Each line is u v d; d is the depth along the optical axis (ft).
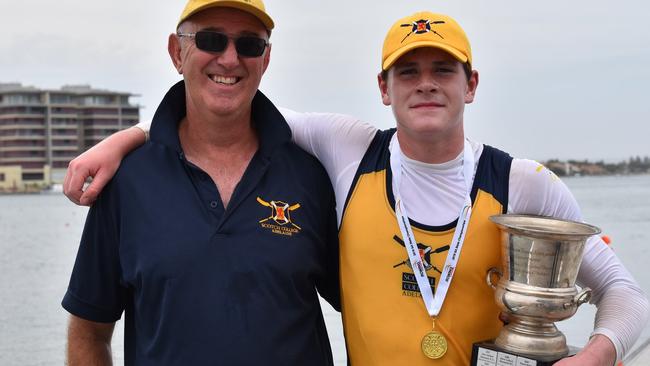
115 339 27.71
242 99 10.20
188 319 9.56
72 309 10.43
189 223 9.78
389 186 10.16
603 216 139.44
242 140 10.62
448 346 9.66
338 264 10.88
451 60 9.54
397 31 9.77
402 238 9.91
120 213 10.10
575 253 9.04
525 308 9.03
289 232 10.12
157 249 9.70
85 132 523.70
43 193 506.07
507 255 9.30
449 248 9.78
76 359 10.57
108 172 10.07
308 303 10.37
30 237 148.25
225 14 10.03
